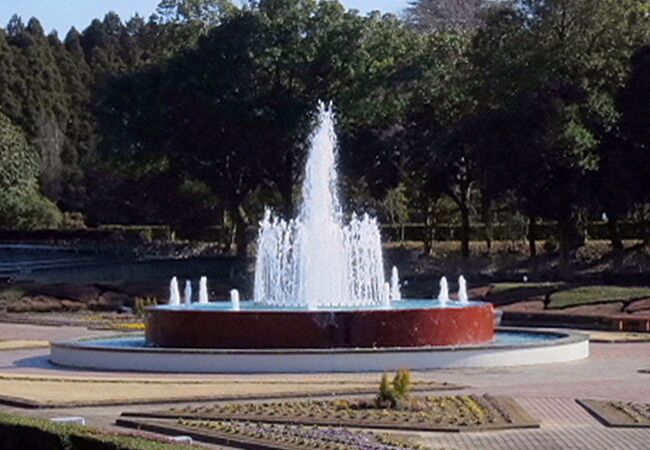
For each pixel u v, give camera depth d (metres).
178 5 72.62
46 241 94.12
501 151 57.84
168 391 24.34
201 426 19.44
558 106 57.50
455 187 72.38
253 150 65.44
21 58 117.62
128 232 95.62
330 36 65.06
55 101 118.56
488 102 62.66
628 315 43.34
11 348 36.12
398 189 74.06
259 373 28.11
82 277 62.16
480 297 50.72
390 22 68.25
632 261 60.91
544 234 71.62
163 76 65.62
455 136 60.53
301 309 30.98
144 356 29.06
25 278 60.88
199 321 30.52
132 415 20.77
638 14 62.12
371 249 44.28
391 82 65.19
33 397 23.39
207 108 64.12
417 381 25.70
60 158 114.12
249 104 64.06
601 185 57.91
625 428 19.36
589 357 32.03
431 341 30.34
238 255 68.31
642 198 58.50
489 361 29.34
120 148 66.62
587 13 60.56
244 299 56.97
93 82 120.06
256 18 64.50
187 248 82.25
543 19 61.16
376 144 65.19
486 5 93.44
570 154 56.44
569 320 44.19
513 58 61.72
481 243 74.88
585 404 21.91
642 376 27.31
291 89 66.31
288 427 19.36
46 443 15.99
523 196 59.66
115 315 50.12
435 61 65.69
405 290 55.91
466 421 19.83
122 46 139.88
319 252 40.41
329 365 28.41
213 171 68.94
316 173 45.31
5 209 94.31
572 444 17.88
